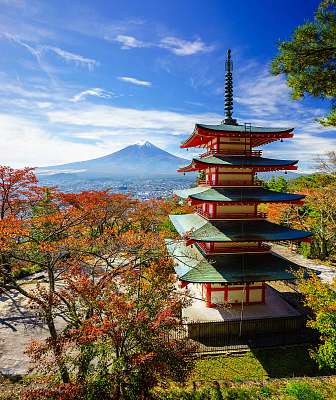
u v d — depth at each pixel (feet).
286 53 35.99
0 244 53.42
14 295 93.66
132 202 145.18
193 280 70.69
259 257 79.87
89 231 123.24
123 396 34.09
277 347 67.51
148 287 47.09
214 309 80.18
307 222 146.10
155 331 36.37
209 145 90.99
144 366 34.14
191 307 81.20
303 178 178.60
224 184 80.38
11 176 102.83
